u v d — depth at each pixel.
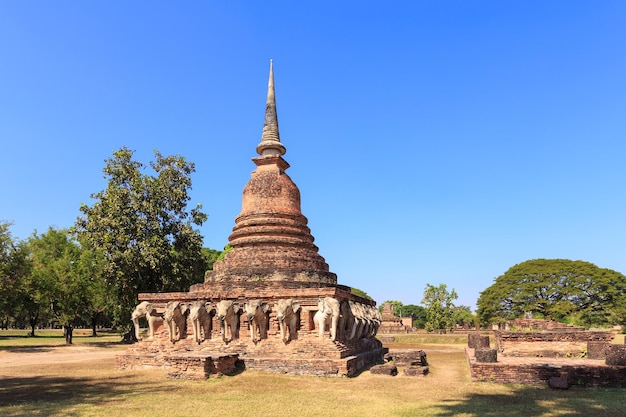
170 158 42.59
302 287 23.42
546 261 56.72
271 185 27.61
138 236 39.19
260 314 21.50
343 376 18.95
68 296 44.56
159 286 41.31
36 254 48.84
